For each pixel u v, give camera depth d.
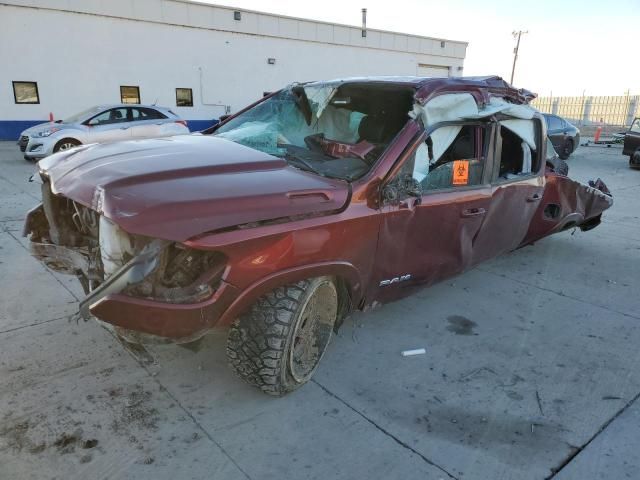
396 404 2.82
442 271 3.58
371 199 2.81
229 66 21.89
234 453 2.37
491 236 3.96
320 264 2.56
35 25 17.20
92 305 2.20
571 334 3.81
